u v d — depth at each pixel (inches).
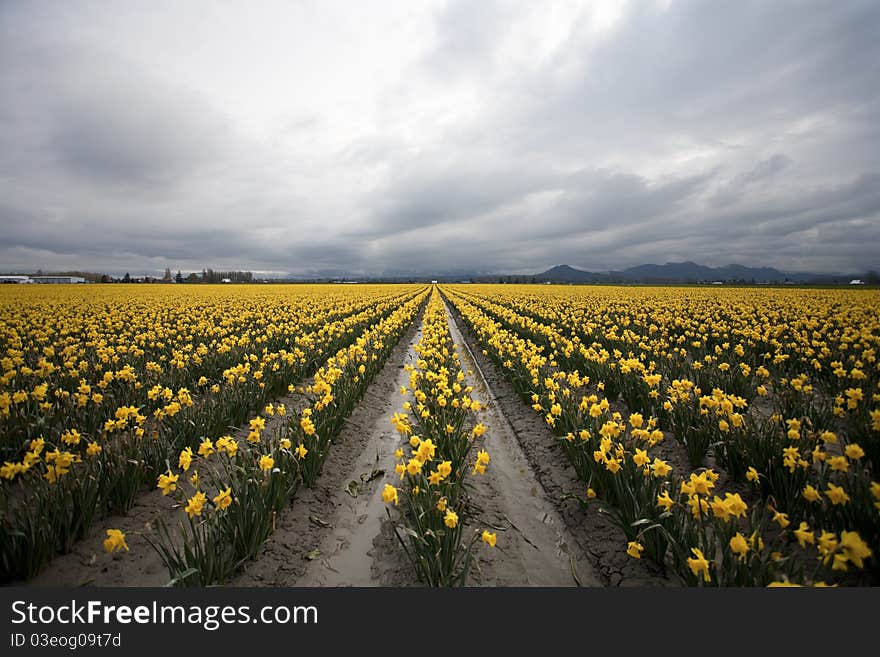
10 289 1510.8
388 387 358.9
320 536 150.5
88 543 139.3
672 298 1045.8
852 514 115.6
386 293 1611.7
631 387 258.8
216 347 400.5
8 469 124.9
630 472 147.6
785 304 756.6
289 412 270.1
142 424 213.6
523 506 171.5
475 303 1145.4
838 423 207.8
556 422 215.0
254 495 137.8
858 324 462.0
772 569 104.4
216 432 205.9
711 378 263.4
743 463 162.1
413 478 153.7
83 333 482.3
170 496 168.4
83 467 177.3
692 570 106.9
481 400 317.4
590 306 852.6
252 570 130.9
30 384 249.3
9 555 120.3
